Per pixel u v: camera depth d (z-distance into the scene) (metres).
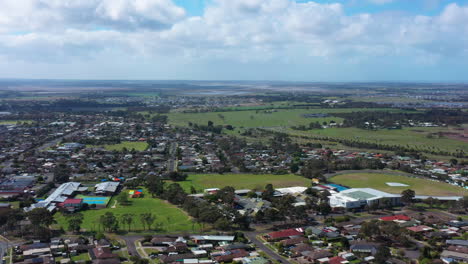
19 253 164.88
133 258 159.00
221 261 161.00
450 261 161.12
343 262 159.38
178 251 169.12
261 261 158.88
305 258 166.12
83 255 164.25
